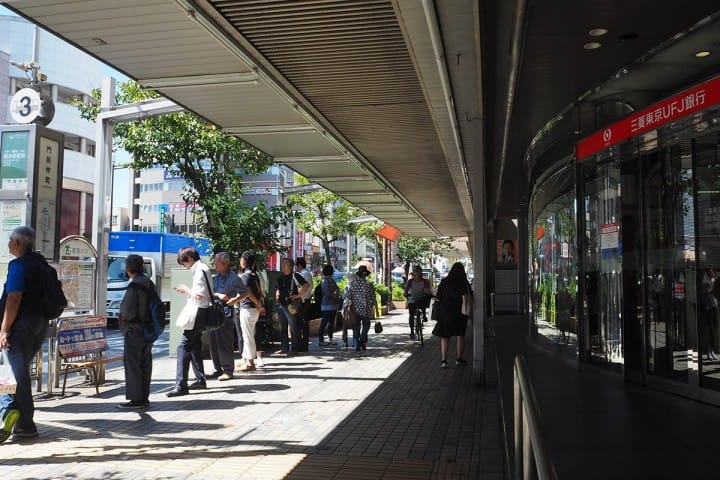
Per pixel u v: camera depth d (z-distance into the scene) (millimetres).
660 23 5590
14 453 5672
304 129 9922
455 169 13078
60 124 41219
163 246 25641
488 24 5676
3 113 38281
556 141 10125
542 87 7488
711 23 5547
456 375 10281
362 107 8523
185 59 6848
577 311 8898
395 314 27766
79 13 5648
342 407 7738
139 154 12883
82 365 8320
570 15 5410
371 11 5555
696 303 6348
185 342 8578
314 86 7594
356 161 12000
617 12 5352
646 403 6285
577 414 5793
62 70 41250
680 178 6582
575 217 9000
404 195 17422
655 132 6586
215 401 8094
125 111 10141
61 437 6242
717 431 5172
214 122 9586
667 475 4090
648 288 7238
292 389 8977
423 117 9023
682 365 6676
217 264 9930
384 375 10281
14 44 39219
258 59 6691
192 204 13859
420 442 6133
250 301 10805
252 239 13492
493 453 5727
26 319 6125
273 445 6004
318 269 60969
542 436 2043
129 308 7543
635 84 7258
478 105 8367
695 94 5836
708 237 6172
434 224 28266
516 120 9148
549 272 10984
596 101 7996
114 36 6223
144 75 7379
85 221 30766
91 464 5363
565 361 9430
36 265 6230
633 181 7480
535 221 12438
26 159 8016
